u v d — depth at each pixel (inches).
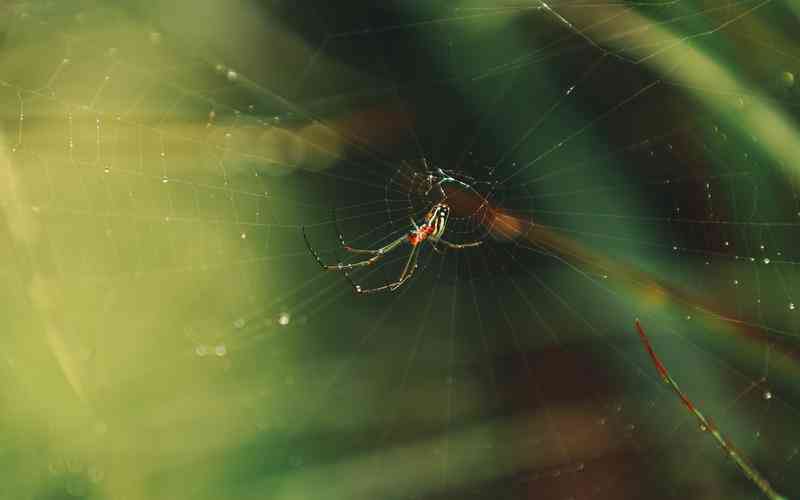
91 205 9.0
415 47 9.0
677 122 8.7
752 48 8.3
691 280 8.9
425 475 9.0
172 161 9.1
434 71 9.0
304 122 9.2
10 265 8.3
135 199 9.1
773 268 8.6
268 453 8.9
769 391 8.7
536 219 9.2
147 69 8.9
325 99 9.1
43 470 8.4
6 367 8.4
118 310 9.1
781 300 8.6
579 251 9.2
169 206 9.2
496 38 8.8
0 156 8.3
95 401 8.6
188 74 9.0
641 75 8.7
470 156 9.2
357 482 8.9
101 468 8.5
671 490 8.7
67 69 8.8
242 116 9.2
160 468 8.7
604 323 9.2
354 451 9.0
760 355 8.7
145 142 9.0
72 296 8.9
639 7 8.4
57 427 8.5
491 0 8.6
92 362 8.8
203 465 8.7
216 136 9.1
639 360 9.1
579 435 9.1
